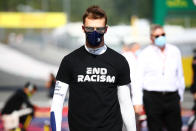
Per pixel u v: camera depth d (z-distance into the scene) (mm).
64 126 20375
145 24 49469
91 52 6797
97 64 6766
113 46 41781
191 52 36938
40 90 40438
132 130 7047
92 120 6766
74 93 6828
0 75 48344
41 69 52062
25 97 17578
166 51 12523
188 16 36656
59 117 6867
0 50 58500
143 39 38406
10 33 63719
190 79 36625
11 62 54094
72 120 6867
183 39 37688
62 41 58969
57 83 6906
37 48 60844
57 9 62969
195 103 19406
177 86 12695
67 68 6828
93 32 6660
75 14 80000
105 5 76500
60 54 58438
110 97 6809
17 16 46969
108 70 6766
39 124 21703
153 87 12547
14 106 17453
